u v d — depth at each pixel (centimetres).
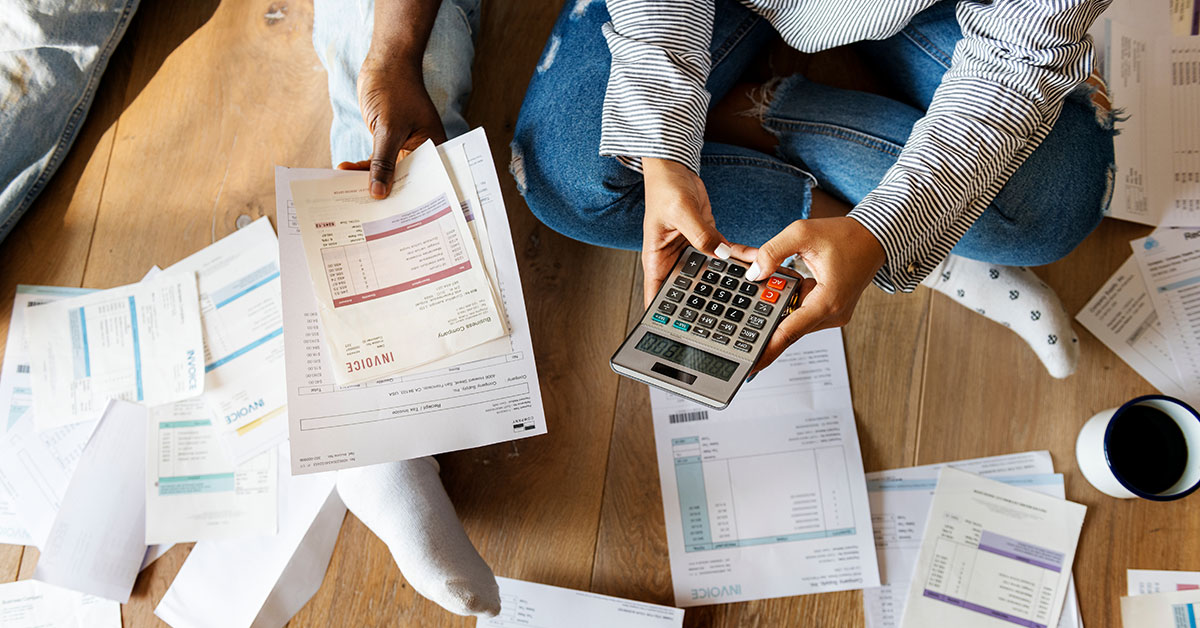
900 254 71
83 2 101
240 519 95
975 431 96
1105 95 83
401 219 77
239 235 102
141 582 94
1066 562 92
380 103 81
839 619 92
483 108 106
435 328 75
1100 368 97
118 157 106
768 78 103
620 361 69
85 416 97
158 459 96
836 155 89
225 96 108
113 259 103
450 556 82
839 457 95
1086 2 67
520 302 75
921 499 95
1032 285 94
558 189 84
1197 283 97
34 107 101
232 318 99
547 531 95
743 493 95
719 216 87
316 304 74
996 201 82
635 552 94
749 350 67
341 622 94
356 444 72
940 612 92
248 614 93
